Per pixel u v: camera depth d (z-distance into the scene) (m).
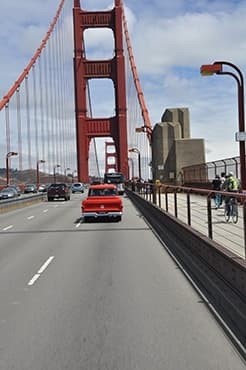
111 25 112.56
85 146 110.56
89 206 25.14
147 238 17.50
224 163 34.50
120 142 109.88
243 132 18.69
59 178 136.38
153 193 29.02
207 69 19.02
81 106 111.31
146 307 7.79
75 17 111.69
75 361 5.46
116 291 8.98
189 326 6.73
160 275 10.49
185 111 65.00
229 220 16.80
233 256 8.28
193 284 9.52
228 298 7.57
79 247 15.38
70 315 7.39
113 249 14.72
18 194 70.19
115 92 112.06
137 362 5.39
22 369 5.25
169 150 61.59
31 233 20.09
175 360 5.44
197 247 11.64
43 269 11.52
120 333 6.46
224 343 6.00
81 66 111.62
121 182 72.94
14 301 8.37
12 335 6.45
